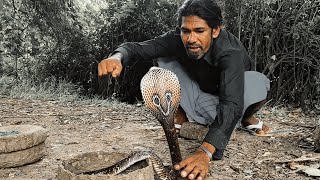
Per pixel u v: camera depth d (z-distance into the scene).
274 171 1.70
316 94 3.14
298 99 3.22
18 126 1.89
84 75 4.12
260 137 2.20
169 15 3.81
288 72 3.24
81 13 4.15
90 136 2.27
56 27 4.11
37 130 1.80
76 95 3.66
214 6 1.61
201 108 2.06
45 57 4.17
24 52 4.21
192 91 2.07
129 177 1.27
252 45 3.33
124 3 3.87
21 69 4.21
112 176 1.26
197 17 1.58
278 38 3.22
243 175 1.65
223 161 1.80
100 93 3.99
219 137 1.52
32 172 1.67
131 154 1.40
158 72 1.47
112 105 3.27
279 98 3.25
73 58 4.11
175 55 1.95
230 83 1.61
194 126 2.11
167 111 1.46
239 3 3.21
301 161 1.80
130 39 3.94
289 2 3.11
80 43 4.07
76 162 1.46
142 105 3.33
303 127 2.50
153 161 1.43
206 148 1.50
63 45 4.12
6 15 4.18
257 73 2.03
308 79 3.11
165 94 1.46
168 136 1.47
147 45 1.89
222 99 1.61
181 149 1.96
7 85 3.96
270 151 1.97
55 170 1.70
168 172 1.46
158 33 3.84
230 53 1.67
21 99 3.49
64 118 2.75
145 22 3.84
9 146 1.68
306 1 3.07
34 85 3.97
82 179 1.25
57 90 3.83
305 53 3.10
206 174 1.55
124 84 3.97
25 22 4.19
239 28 3.19
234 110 1.58
